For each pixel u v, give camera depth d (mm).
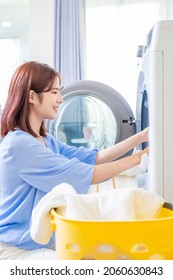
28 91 1052
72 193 685
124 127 1635
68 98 1684
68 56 2277
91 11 2469
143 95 1266
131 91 2432
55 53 2277
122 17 2434
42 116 1121
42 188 957
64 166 949
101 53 2463
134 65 2424
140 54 1253
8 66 3287
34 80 1050
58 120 1815
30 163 966
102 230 574
